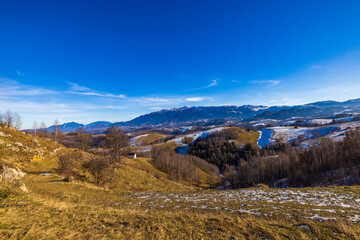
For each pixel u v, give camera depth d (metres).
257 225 11.81
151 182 53.69
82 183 35.03
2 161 29.89
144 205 22.59
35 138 56.62
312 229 11.12
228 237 10.25
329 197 22.95
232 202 22.92
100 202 22.88
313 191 26.81
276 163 87.44
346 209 17.72
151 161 105.50
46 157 47.66
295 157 84.38
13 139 45.16
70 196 23.08
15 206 13.87
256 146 164.75
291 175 77.25
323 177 62.88
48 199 19.44
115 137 65.44
